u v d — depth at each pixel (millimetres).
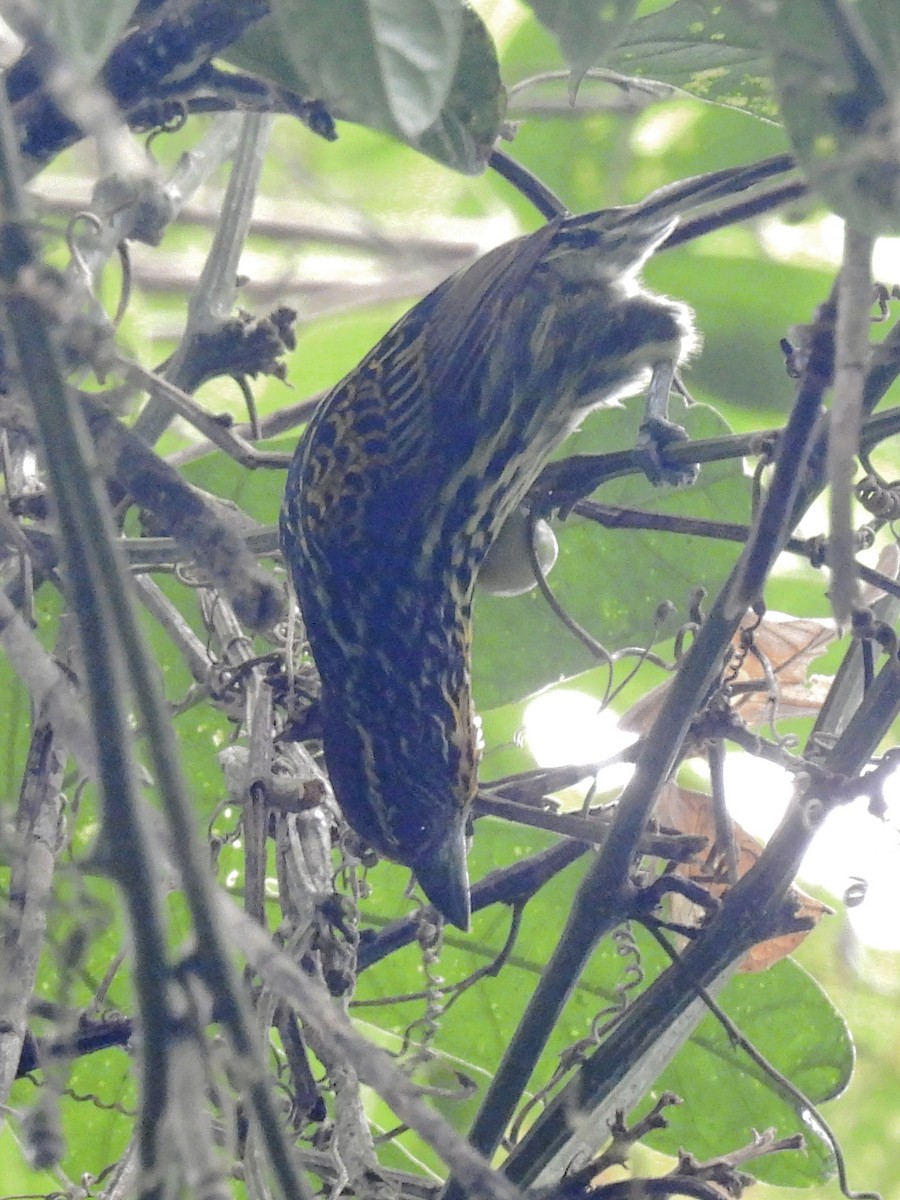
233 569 5055
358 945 7266
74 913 4109
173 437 12148
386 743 8516
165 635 9133
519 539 9383
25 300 3648
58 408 3627
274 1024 6793
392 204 13633
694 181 8375
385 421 9094
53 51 3744
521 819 7516
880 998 12953
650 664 11375
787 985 8805
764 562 5598
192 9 6191
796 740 7660
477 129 6254
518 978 9250
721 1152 8812
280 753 7613
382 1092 3676
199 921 3654
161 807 3646
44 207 5816
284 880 6980
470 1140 6188
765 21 4355
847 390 3898
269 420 9500
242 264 13164
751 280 12867
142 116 6844
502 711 10828
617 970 9016
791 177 8836
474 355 9094
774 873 6441
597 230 8930
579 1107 6297
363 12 4242
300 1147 7328
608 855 6238
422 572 8961
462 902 7789
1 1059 5543
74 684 6531
